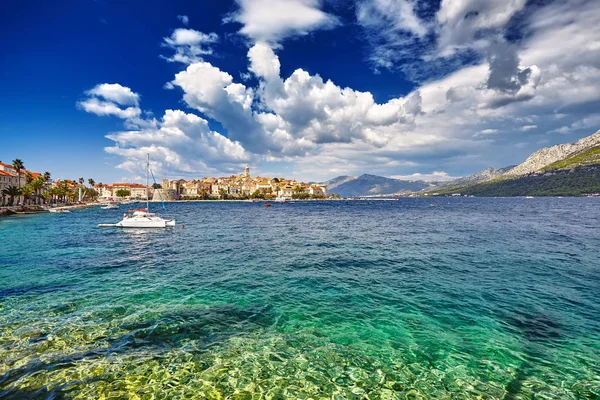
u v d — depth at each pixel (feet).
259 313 43.42
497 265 71.05
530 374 29.73
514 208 357.61
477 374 29.71
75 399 25.21
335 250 91.86
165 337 35.96
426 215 249.55
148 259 80.69
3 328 37.70
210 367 30.22
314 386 27.84
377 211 324.19
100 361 30.73
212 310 44.39
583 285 55.77
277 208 436.76
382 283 57.62
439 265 71.51
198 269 69.15
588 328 38.86
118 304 46.52
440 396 26.76
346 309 44.98
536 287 54.85
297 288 54.80
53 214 288.10
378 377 29.22
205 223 190.49
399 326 39.45
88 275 64.13
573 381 28.73
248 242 110.11
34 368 29.27
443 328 38.96
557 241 104.47
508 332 37.91
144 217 171.63
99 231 147.95
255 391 27.02
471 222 179.52
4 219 224.12
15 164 329.93
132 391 26.45
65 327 38.17
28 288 54.75
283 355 32.58
